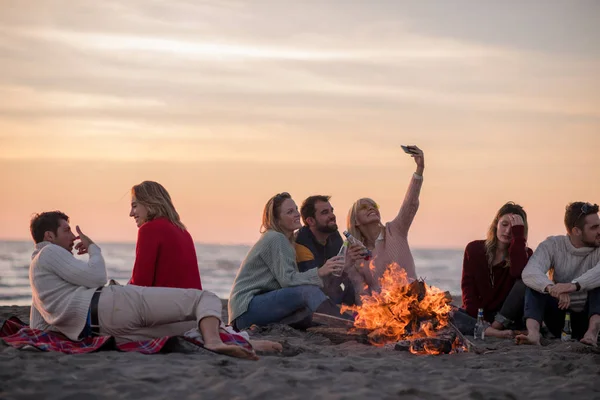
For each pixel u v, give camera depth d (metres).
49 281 4.68
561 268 6.19
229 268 37.28
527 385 3.97
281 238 6.33
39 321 4.84
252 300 6.32
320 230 6.71
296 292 6.10
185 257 5.28
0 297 19.16
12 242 79.12
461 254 61.66
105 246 71.06
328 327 5.81
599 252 6.12
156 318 4.59
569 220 6.16
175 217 5.43
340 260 6.06
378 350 5.16
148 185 5.41
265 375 3.88
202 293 4.62
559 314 6.11
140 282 5.17
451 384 3.91
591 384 3.95
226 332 4.70
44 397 3.40
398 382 3.95
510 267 6.22
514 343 5.85
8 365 3.89
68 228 5.00
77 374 3.78
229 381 3.73
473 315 6.50
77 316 4.59
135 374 3.84
